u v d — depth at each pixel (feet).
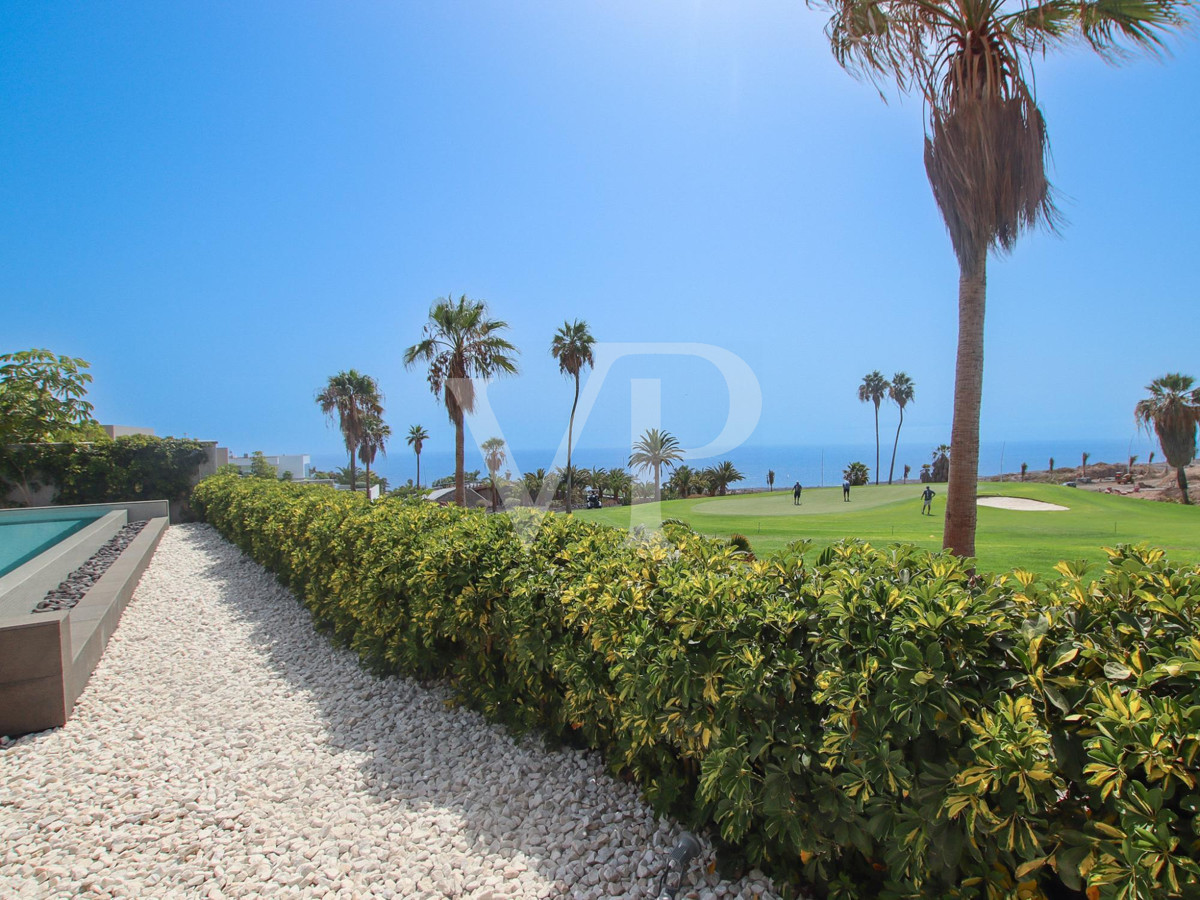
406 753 11.16
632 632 8.18
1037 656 5.31
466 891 7.42
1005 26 17.26
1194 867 3.81
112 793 10.09
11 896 7.64
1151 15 15.67
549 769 10.23
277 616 21.54
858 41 18.42
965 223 17.71
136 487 61.93
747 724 6.88
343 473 159.33
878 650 5.93
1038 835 4.78
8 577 19.20
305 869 7.95
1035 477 185.98
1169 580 5.90
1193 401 99.66
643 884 7.34
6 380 57.57
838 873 6.72
